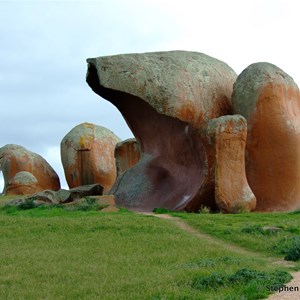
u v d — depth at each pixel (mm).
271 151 31562
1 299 12750
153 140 34938
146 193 33719
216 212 30656
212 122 30312
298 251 16938
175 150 33469
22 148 50125
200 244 19344
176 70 32500
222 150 29938
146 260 16844
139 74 32062
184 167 33188
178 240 19984
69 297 12750
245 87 32312
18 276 15039
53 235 21781
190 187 31797
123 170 40406
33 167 49219
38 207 31281
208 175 30922
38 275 15148
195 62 33594
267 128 31609
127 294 12609
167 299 11883
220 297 11586
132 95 32219
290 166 31500
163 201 32594
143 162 35000
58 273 15250
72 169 47062
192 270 14477
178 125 33000
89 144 47031
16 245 20062
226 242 20656
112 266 16047
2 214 29141
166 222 24141
